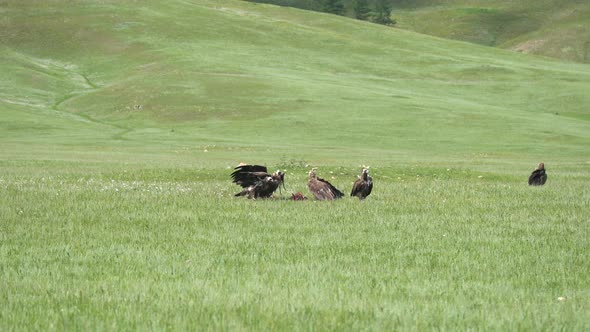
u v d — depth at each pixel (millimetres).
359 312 27656
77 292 30562
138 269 35281
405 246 43125
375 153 168375
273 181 65625
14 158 133750
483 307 28938
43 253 39250
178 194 70000
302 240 44469
